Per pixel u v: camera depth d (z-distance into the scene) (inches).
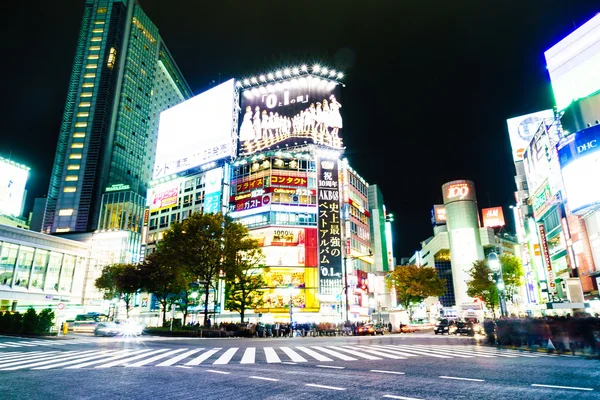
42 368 438.3
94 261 3378.4
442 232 4734.3
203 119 2807.6
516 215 2778.1
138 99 4877.0
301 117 2600.9
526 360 536.7
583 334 624.1
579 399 271.6
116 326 1302.9
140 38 5078.7
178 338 1184.8
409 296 2506.2
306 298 2178.9
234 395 288.2
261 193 2395.4
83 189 4101.9
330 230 2316.7
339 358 568.4
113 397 280.2
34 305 2372.0
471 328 1496.1
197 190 2709.2
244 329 1348.4
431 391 303.0
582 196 1332.4
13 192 3107.8
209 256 1405.0
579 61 1962.4
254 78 2790.4
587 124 1774.1
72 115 4419.3
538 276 2308.1
